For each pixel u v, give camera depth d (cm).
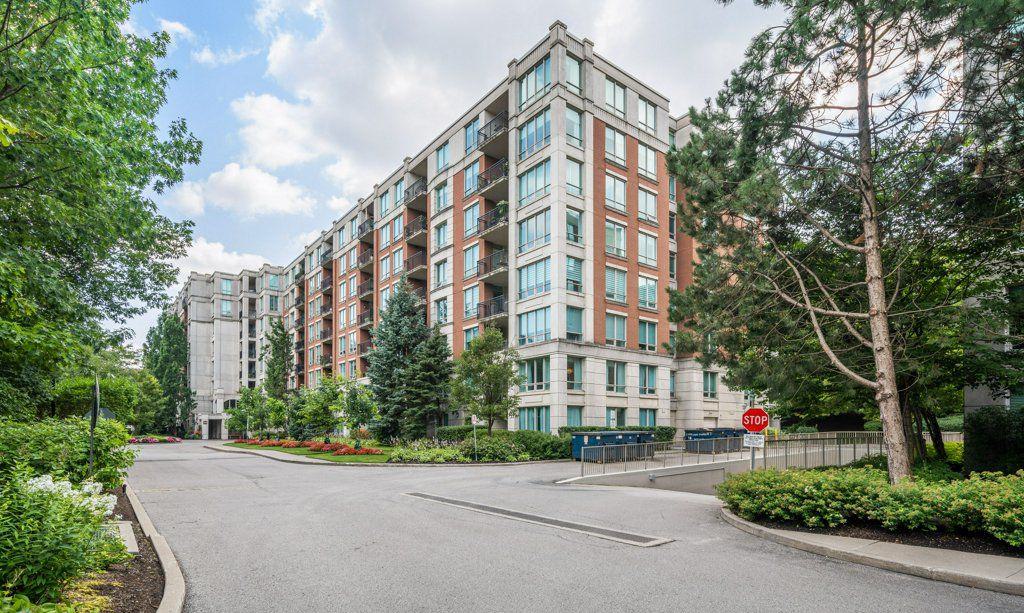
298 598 611
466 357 2778
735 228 1238
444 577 691
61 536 488
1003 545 764
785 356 1285
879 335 1062
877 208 1173
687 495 1489
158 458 2994
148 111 1345
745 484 1029
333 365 5997
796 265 1311
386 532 967
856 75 1076
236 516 1134
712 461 2281
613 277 3422
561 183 3225
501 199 3869
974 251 1225
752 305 1267
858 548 787
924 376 1267
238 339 8619
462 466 2394
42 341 1009
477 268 3838
